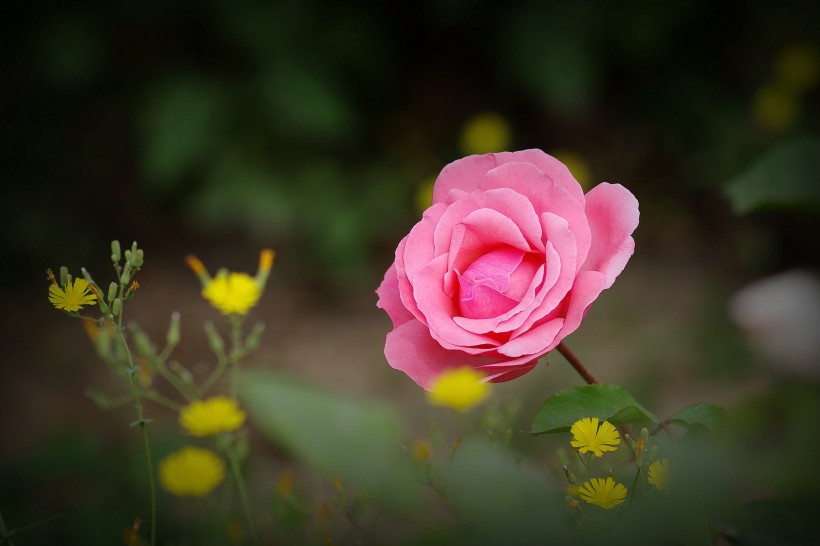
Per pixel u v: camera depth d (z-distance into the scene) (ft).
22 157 6.55
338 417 2.72
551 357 4.69
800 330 2.84
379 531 2.85
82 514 2.84
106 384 5.09
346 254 6.20
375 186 6.51
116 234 6.59
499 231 2.38
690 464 2.31
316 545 2.64
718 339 5.11
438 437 2.71
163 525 2.81
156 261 6.43
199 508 2.81
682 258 6.43
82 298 2.43
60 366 5.29
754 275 6.22
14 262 6.26
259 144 6.27
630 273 6.27
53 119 6.62
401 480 2.65
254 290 2.68
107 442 4.32
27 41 6.38
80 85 6.39
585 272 2.35
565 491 2.44
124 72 6.38
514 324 2.35
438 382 2.34
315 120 5.99
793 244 6.37
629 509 2.32
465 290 2.38
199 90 6.10
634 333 5.41
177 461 2.55
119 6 6.08
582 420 2.33
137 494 2.92
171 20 6.28
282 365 5.46
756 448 2.45
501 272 2.38
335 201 6.28
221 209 6.09
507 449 2.56
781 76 6.40
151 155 5.95
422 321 2.37
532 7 6.26
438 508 2.71
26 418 4.79
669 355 5.12
